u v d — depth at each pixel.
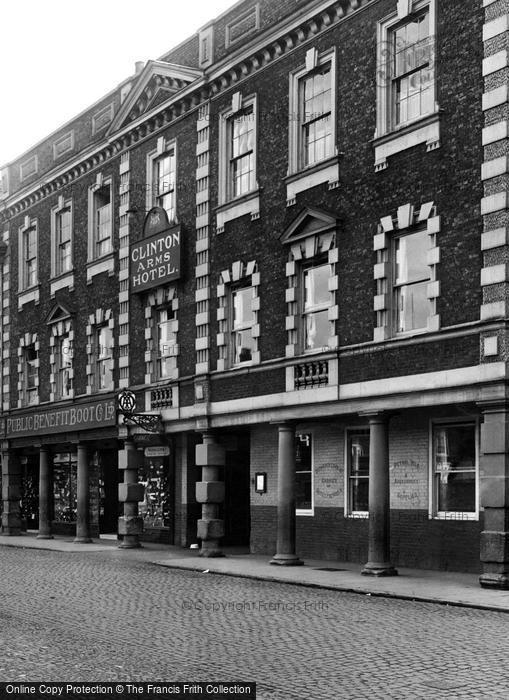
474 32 17.05
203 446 23.58
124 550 25.97
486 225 16.33
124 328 28.20
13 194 35.53
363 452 20.86
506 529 15.55
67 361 31.86
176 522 27.09
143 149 27.81
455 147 17.23
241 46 22.98
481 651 10.34
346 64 20.05
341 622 12.52
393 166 18.59
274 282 21.77
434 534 18.75
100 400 28.95
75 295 31.44
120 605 14.41
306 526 22.14
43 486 32.34
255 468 23.91
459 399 16.52
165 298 26.28
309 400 20.02
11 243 36.47
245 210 22.92
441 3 17.80
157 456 28.22
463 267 16.83
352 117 19.78
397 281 18.55
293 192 21.31
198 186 24.84
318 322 20.64
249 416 22.14
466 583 16.42
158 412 26.08
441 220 17.36
